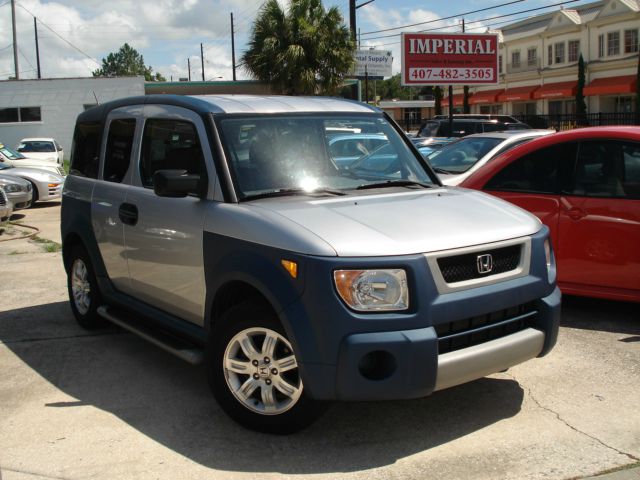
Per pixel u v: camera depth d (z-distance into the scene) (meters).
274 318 3.75
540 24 51.47
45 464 3.68
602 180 5.87
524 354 3.94
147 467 3.63
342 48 31.41
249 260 3.83
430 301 3.56
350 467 3.61
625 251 5.71
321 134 4.74
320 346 3.50
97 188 5.55
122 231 5.12
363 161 4.80
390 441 3.90
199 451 3.80
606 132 5.90
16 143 34.03
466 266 3.75
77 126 6.29
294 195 4.31
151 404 4.46
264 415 3.90
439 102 52.47
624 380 4.74
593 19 45.03
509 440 3.89
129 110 5.38
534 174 6.22
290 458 3.71
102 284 5.62
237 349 4.00
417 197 4.38
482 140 9.38
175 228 4.48
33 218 14.71
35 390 4.73
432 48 24.42
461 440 3.90
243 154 4.38
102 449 3.84
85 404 4.48
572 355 5.22
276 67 31.12
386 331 3.48
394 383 3.49
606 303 6.58
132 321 5.21
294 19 31.11
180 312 4.68
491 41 25.06
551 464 3.62
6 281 8.17
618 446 3.81
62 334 6.02
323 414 3.96
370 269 3.49
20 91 33.72
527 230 4.11
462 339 3.73
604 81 44.62
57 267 9.02
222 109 4.55
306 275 3.53
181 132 4.66
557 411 4.27
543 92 49.03
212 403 4.46
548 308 4.07
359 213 3.94
